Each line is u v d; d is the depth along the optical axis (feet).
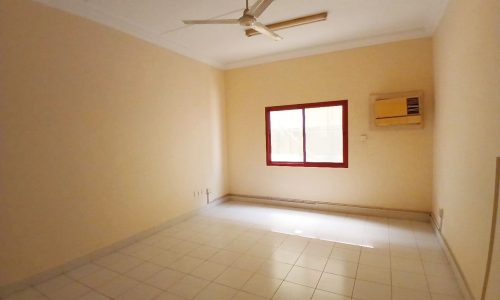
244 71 16.62
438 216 11.03
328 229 12.21
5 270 7.62
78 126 9.36
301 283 8.01
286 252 10.07
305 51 14.61
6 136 7.63
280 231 12.16
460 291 7.44
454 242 8.55
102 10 9.78
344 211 14.47
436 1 9.85
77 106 9.32
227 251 10.28
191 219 14.11
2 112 7.55
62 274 8.80
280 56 15.34
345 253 9.84
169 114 13.12
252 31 12.04
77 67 9.32
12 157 7.75
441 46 10.53
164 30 11.75
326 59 14.34
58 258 8.77
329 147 14.87
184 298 7.46
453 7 8.72
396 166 13.24
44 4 8.41
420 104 12.31
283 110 15.78
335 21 11.31
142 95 11.72
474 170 6.79
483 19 6.13
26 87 8.03
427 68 12.41
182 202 13.85
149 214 12.01
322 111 14.87
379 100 12.98
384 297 7.26
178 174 13.64
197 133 14.94
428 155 12.61
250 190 17.10
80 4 9.17
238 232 12.18
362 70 13.57
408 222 12.76
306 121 15.26
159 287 8.02
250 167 16.97
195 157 14.79
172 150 13.29
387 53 13.03
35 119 8.23
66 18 8.98
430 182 12.66
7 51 7.64
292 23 11.15
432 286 7.70
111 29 10.42
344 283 7.95
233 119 17.22
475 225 6.63
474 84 6.79
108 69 10.32
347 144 14.15
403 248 10.11
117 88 10.67
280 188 16.17
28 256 8.08
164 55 12.85
